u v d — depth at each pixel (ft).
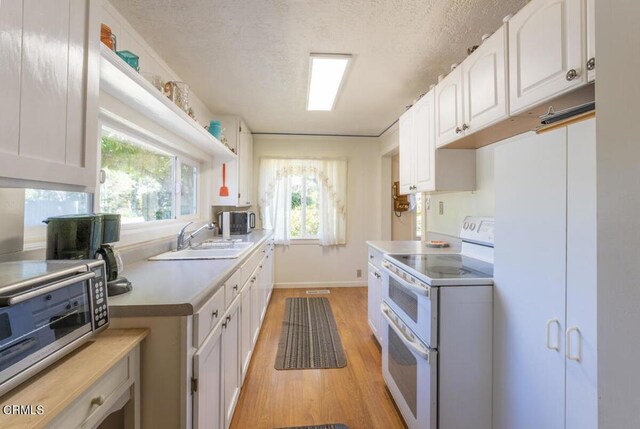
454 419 4.29
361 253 14.26
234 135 10.68
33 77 2.25
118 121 5.21
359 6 4.99
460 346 4.32
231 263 5.34
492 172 6.37
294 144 13.91
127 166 5.99
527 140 3.60
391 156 14.12
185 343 3.12
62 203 4.33
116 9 5.04
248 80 7.89
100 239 3.66
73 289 2.50
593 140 2.77
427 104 7.12
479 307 4.34
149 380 3.09
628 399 1.66
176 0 4.84
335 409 5.64
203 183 9.96
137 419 3.01
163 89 5.63
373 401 5.88
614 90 1.73
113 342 2.79
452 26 5.52
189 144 7.97
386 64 7.01
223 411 4.48
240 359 5.89
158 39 5.98
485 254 5.93
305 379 6.61
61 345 2.34
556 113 3.26
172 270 4.74
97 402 2.36
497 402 4.21
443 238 8.54
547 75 3.67
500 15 5.19
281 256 13.97
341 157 13.94
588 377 2.81
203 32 5.74
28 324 2.08
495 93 4.67
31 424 1.74
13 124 2.09
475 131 5.26
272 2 4.90
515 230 3.83
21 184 2.27
